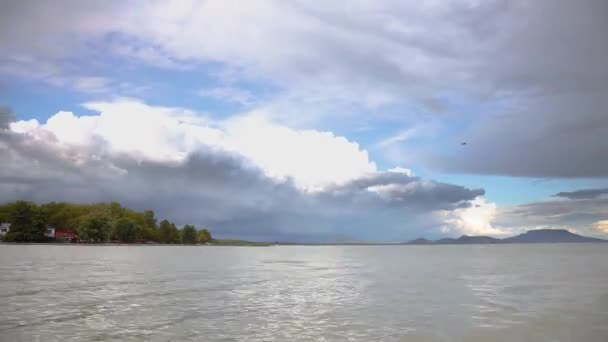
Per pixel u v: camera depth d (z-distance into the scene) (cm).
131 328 2395
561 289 4231
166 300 3400
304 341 2145
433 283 4900
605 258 11375
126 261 9000
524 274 6119
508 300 3497
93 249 18212
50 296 3531
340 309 3048
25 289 3928
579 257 12294
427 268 7669
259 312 2905
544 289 4238
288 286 4519
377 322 2592
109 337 2197
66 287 4100
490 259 11506
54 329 2358
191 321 2589
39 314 2756
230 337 2219
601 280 5134
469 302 3391
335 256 14975
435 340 2180
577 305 3219
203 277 5481
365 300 3500
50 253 12419
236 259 11488
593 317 2731
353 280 5278
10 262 7712
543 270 6912
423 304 3291
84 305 3112
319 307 3131
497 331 2366
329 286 4556
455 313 2895
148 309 2977
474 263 9425
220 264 8712
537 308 3086
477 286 4547
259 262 9869
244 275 5884
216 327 2438
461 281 5134
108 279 4953
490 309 3052
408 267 8012
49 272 5688
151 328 2400
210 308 3044
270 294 3838
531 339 2206
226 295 3738
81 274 5509
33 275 5238
